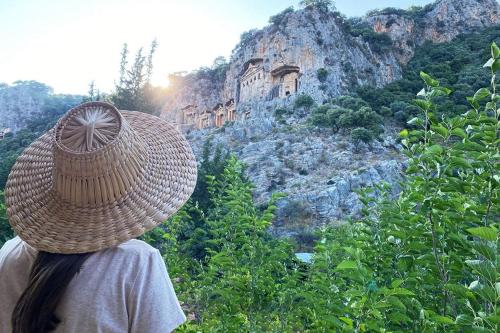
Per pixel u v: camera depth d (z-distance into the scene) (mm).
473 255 2832
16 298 1398
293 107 83875
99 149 1280
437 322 2605
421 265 3182
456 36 108750
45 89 155000
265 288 4703
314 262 4902
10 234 6895
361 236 3871
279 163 66062
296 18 94688
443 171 2984
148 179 1429
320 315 3363
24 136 96562
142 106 45406
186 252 6176
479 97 3123
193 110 107125
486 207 2975
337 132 74000
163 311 1293
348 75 91500
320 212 53531
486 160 2947
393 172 60750
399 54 104188
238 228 4934
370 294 2322
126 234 1316
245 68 97750
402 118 79500
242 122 83375
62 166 1289
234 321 4469
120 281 1270
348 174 60219
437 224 2977
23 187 1468
